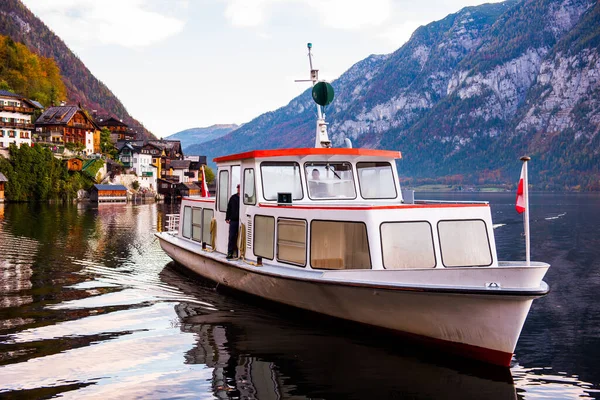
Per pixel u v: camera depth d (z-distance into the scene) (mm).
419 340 11961
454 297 10812
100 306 15906
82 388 10000
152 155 144500
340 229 12742
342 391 10125
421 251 12297
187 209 21781
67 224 44906
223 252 17406
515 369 11977
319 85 17078
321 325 13953
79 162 108625
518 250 38438
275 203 15133
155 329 13680
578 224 63469
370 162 15758
